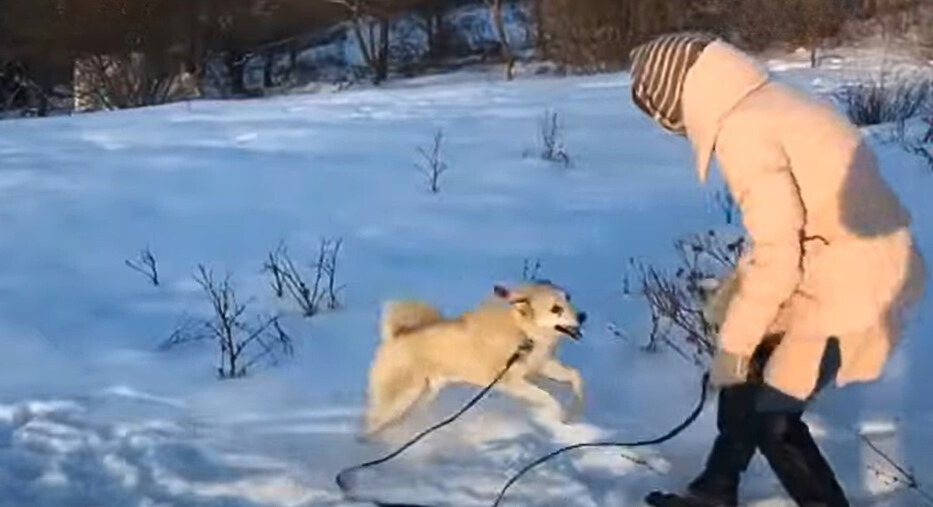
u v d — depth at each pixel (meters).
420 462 4.85
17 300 7.74
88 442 5.21
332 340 6.56
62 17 29.03
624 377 5.71
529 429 5.11
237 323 6.79
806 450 3.94
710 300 4.17
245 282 7.93
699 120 3.72
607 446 4.75
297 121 15.93
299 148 13.48
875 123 12.76
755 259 3.65
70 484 4.84
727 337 3.71
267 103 18.70
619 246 8.41
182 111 17.69
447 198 10.40
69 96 29.91
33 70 29.66
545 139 12.80
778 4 23.69
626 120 14.79
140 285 8.03
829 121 3.68
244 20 32.12
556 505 4.45
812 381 3.75
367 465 4.80
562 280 7.54
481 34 33.19
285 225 9.66
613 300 6.99
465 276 7.82
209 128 15.48
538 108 16.64
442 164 11.91
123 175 12.13
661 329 6.28
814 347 3.73
